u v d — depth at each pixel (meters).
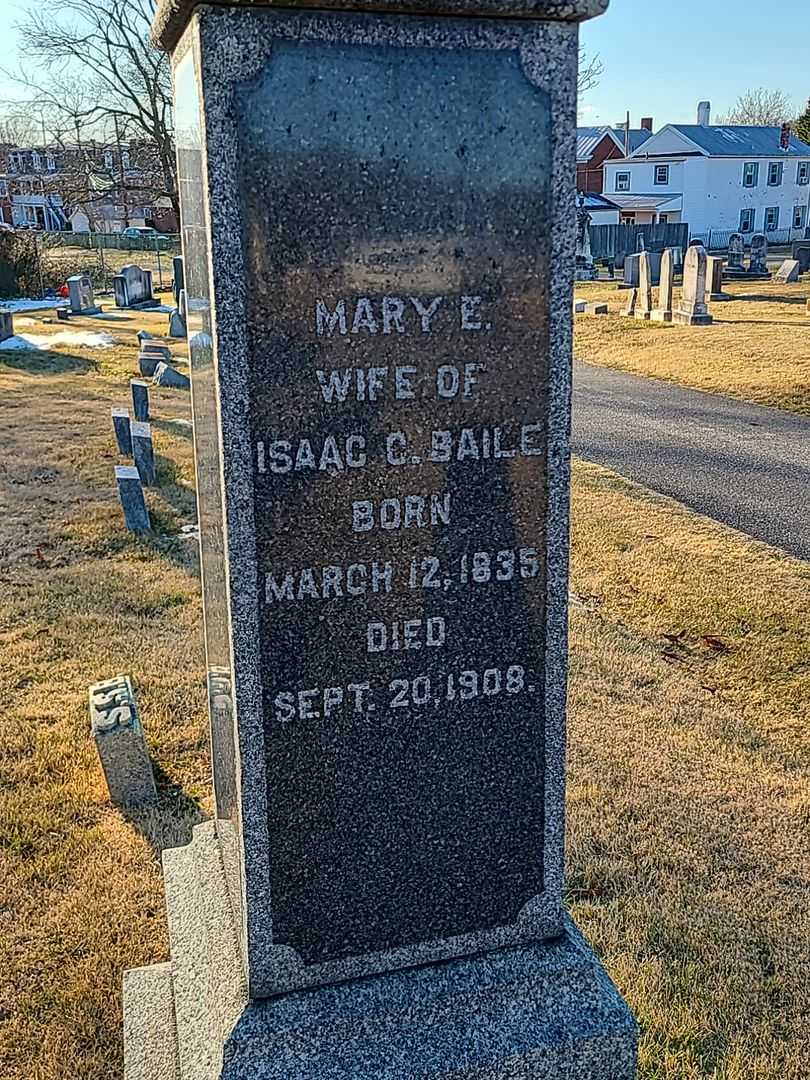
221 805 1.76
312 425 1.34
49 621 3.85
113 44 20.62
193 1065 1.47
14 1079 1.80
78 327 13.50
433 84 1.27
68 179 23.11
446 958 1.60
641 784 2.67
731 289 16.41
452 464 1.41
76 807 2.62
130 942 2.12
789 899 2.21
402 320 1.33
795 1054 1.80
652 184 33.28
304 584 1.40
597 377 9.99
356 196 1.28
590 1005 1.54
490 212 1.33
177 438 6.97
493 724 1.54
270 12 1.20
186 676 3.38
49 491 5.61
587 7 1.26
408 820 1.54
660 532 4.91
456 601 1.47
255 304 1.28
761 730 3.01
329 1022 1.48
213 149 1.22
